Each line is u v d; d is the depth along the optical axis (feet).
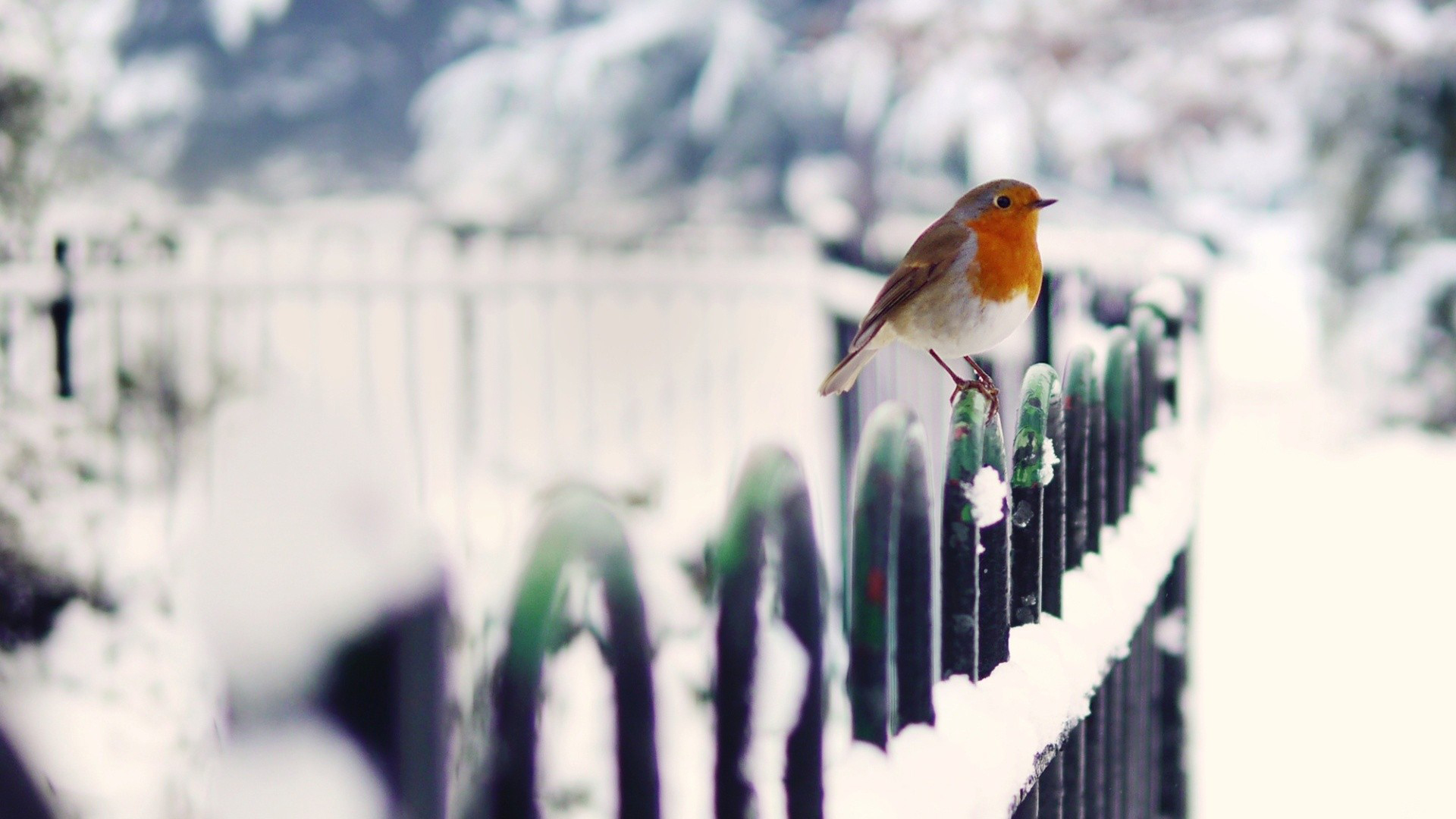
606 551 3.00
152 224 24.76
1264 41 48.70
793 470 3.80
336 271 26.73
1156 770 10.48
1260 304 48.91
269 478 1.74
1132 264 21.42
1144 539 8.69
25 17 19.31
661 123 88.99
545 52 89.04
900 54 61.41
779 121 87.92
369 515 1.75
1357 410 39.34
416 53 106.63
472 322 27.96
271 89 103.60
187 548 1.91
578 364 31.04
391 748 1.76
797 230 30.55
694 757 11.99
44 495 15.87
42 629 14.89
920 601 4.85
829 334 23.71
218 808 1.74
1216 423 42.65
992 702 5.42
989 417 5.81
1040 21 58.34
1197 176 68.39
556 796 9.16
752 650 3.66
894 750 4.71
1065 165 62.18
